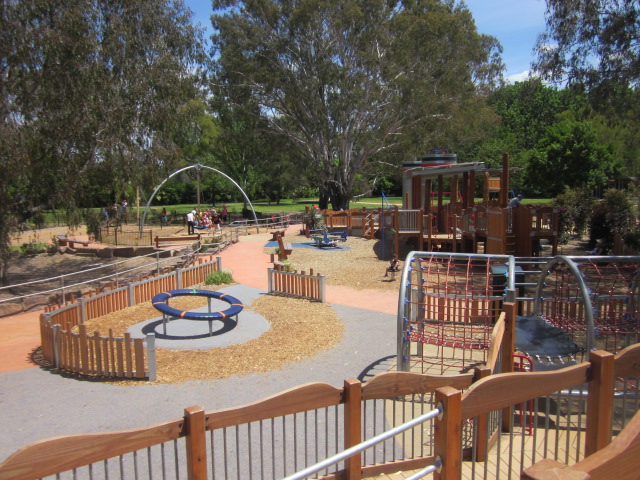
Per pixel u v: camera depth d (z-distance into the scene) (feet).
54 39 59.98
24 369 29.27
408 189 86.89
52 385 26.30
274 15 123.65
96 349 27.07
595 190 157.48
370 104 127.85
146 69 71.31
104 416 22.36
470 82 142.61
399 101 124.06
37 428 21.43
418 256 25.79
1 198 61.82
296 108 131.95
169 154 76.69
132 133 71.31
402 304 23.56
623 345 28.91
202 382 25.98
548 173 172.96
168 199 265.54
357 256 70.95
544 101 232.53
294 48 125.29
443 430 9.53
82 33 62.90
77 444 9.09
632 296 25.73
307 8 118.01
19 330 41.06
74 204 69.36
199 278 53.11
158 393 24.67
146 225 137.28
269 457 17.66
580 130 167.32
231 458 17.54
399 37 124.06
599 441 11.12
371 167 155.94
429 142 135.23
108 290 41.42
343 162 139.03
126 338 26.16
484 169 68.85
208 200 270.87
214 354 30.27
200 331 35.37
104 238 103.50
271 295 47.47
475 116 144.87
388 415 20.97
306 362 28.86
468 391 9.95
